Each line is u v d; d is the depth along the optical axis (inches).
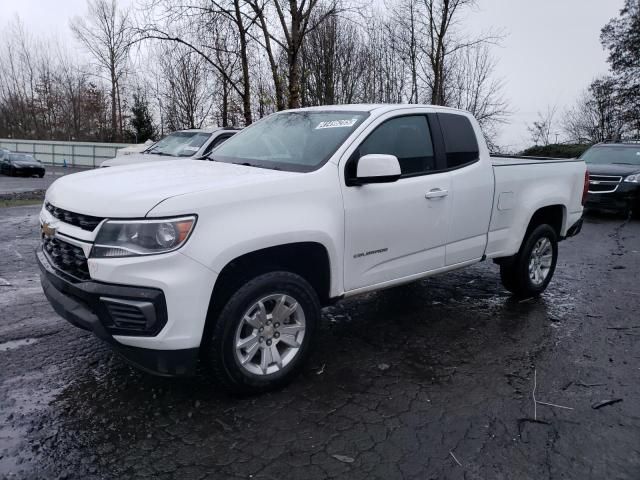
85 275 119.8
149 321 113.5
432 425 124.1
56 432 117.2
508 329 188.5
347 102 970.1
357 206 147.8
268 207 129.1
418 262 169.5
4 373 144.3
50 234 131.0
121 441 114.9
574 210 232.7
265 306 134.6
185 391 137.0
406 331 184.7
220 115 1027.9
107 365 150.6
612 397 139.3
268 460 109.6
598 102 1700.3
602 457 113.0
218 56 484.7
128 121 1776.6
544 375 151.9
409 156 165.6
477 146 188.2
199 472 105.3
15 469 104.1
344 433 120.0
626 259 310.2
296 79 420.5
